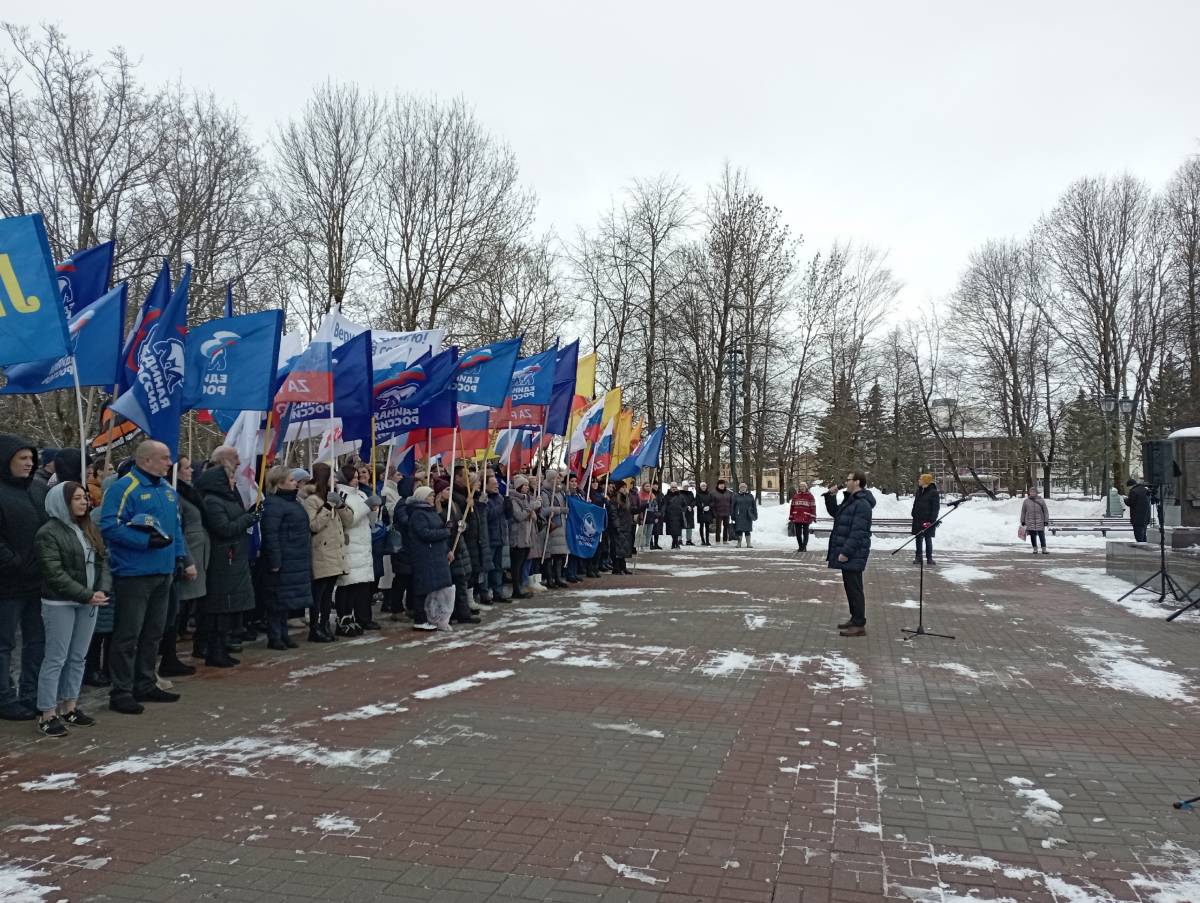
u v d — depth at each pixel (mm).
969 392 50188
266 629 9672
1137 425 49094
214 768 5242
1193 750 5770
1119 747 5820
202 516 7812
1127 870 3930
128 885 3713
